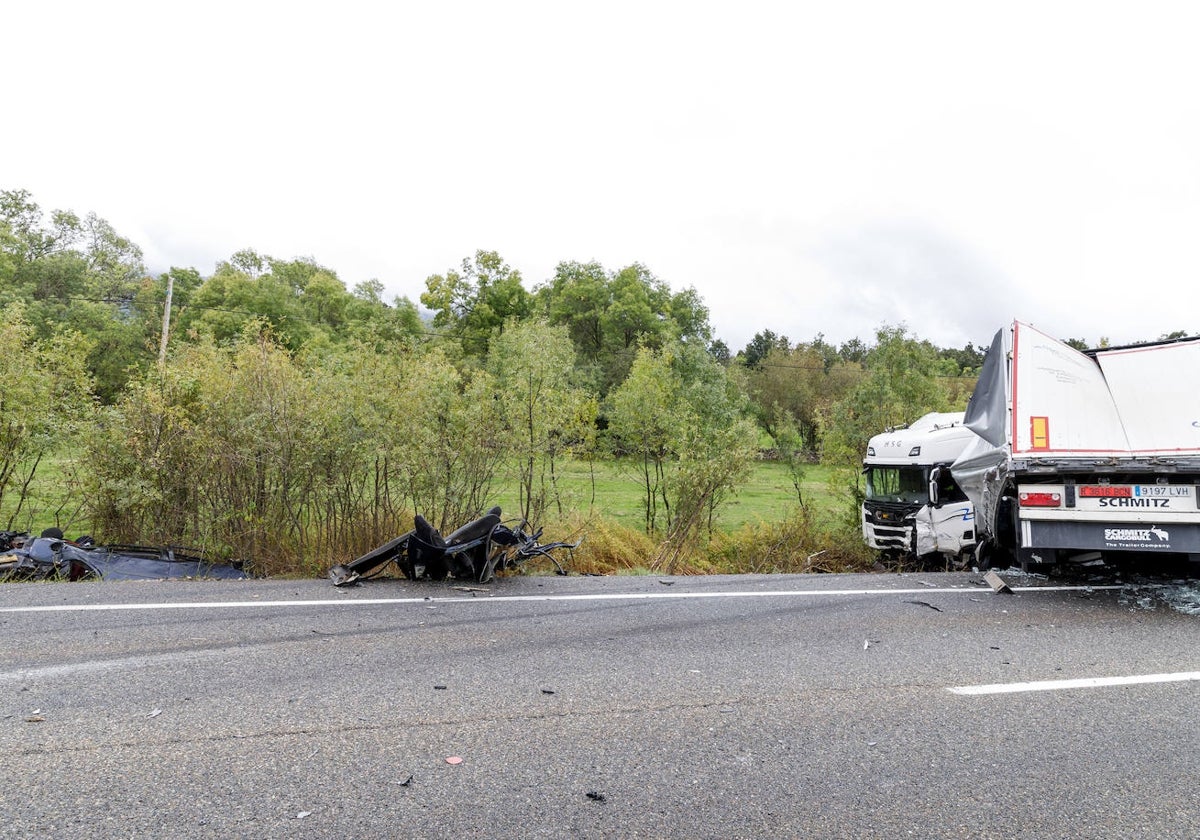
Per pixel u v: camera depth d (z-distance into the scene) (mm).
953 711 4297
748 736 3873
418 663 5020
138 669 4754
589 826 2918
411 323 59531
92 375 11156
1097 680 4910
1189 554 7031
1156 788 3352
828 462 18000
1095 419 7777
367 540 9375
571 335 63594
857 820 3016
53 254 55375
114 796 3066
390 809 3012
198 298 56656
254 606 6562
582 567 10883
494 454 10609
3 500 10289
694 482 12727
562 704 4297
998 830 2959
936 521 13602
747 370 54406
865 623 6461
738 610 6898
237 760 3443
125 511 10078
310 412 9508
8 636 5469
